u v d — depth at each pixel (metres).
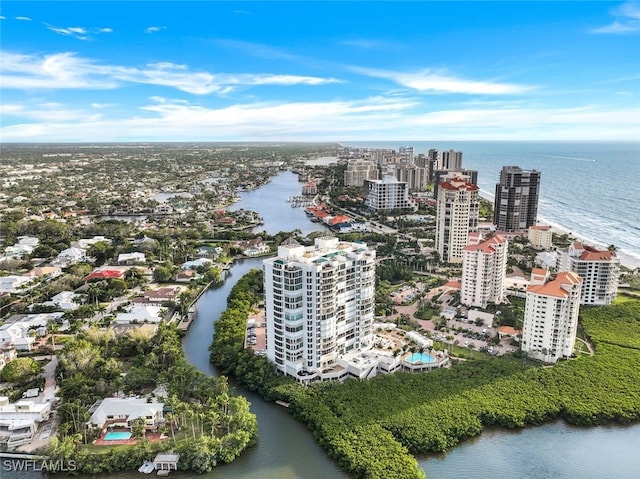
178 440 188.88
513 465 178.12
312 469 176.62
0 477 173.62
